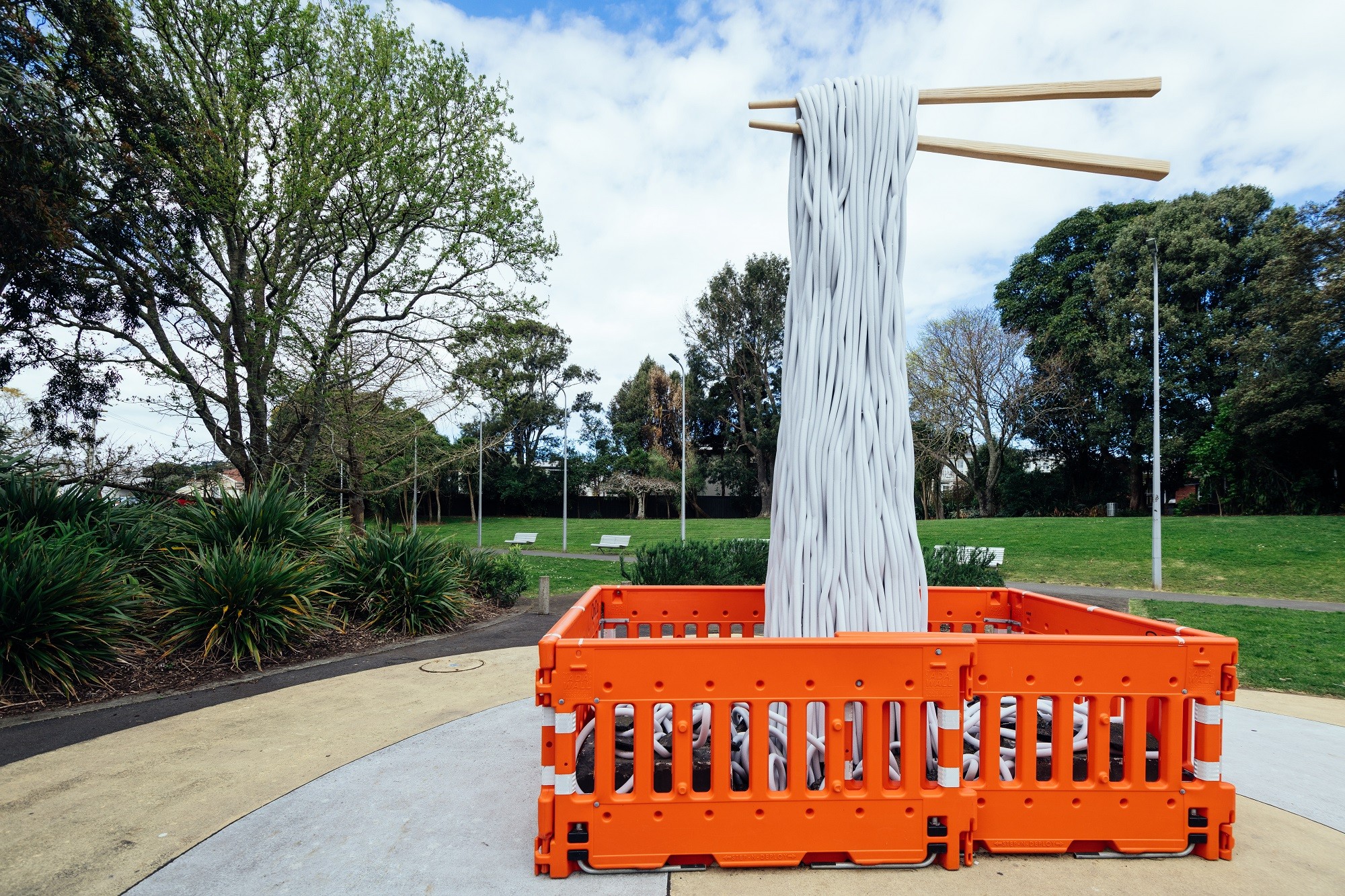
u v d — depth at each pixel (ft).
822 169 9.84
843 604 9.27
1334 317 70.64
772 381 141.59
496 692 16.87
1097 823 8.11
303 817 9.64
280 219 35.81
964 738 10.03
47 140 22.80
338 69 37.96
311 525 26.63
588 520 140.97
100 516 23.70
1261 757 12.15
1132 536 62.39
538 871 7.88
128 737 13.58
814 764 9.17
